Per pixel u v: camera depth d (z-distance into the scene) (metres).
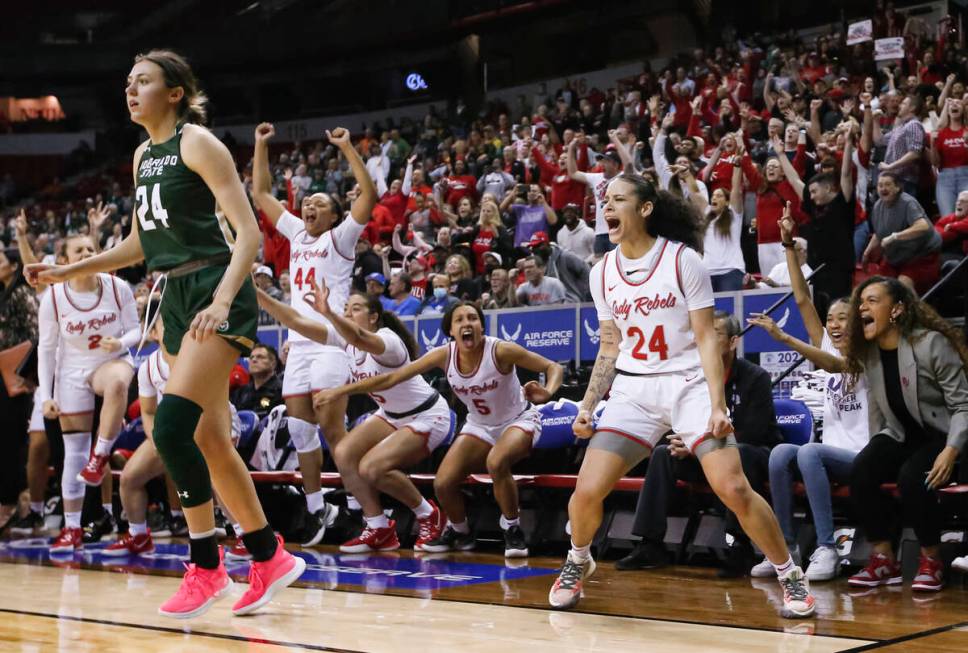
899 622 3.31
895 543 4.40
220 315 3.01
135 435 6.79
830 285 6.23
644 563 4.72
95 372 5.66
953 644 2.91
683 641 2.99
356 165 5.62
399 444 5.43
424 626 3.23
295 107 21.84
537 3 17.98
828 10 15.36
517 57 18.94
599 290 3.63
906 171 7.85
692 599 3.82
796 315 5.85
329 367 5.57
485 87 19.27
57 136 22.41
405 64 20.28
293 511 6.22
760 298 5.93
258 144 5.97
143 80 3.25
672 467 4.69
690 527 4.86
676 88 12.48
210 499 3.25
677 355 3.48
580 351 6.34
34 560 5.21
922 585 3.99
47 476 6.71
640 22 17.52
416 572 4.59
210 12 22.12
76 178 21.67
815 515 4.37
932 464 4.04
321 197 5.73
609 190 3.54
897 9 13.95
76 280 5.65
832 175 6.33
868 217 7.68
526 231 9.88
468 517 5.78
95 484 5.62
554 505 5.48
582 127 12.92
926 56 10.91
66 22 23.02
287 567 3.45
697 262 3.42
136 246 3.60
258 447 6.30
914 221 6.44
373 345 5.18
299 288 5.73
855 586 4.14
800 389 5.28
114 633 3.12
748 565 4.46
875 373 4.22
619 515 5.23
